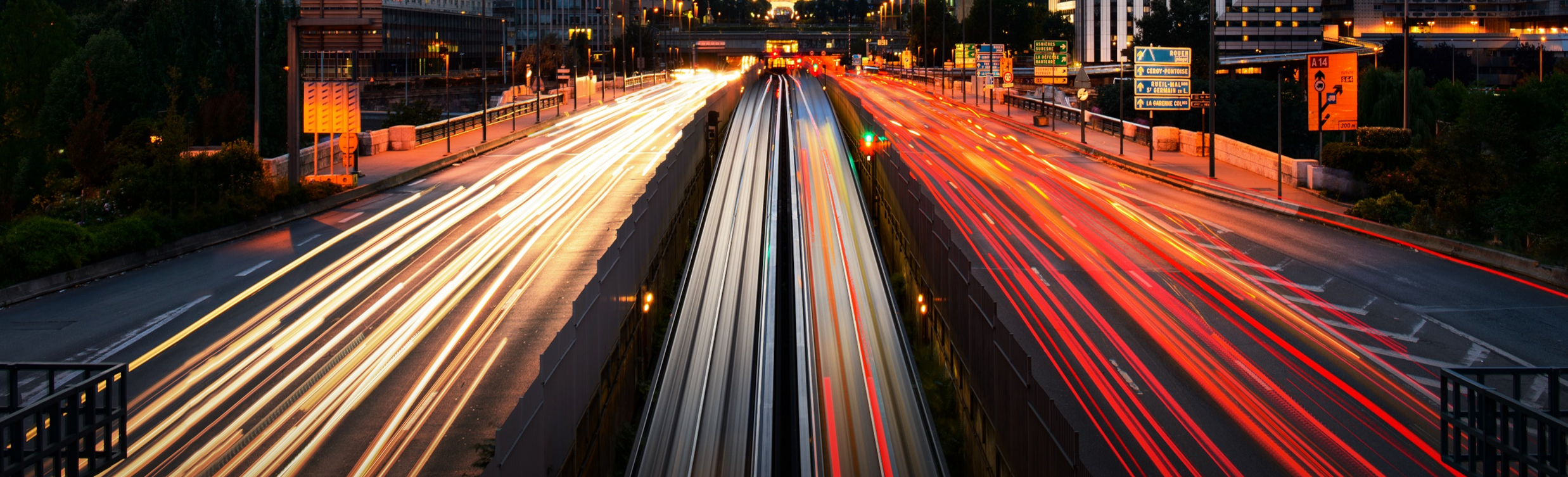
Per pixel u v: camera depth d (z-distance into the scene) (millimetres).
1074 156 60062
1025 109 90375
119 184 35188
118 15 109375
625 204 41969
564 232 35562
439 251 32406
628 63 187875
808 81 145250
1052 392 18766
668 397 19438
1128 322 23781
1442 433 12547
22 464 10219
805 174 54062
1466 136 34594
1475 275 28547
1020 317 24188
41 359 20922
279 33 74125
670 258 31844
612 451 17875
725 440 17172
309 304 25484
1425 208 35344
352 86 46969
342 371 19891
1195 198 44219
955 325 19641
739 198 46281
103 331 23062
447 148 60938
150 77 72812
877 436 17141
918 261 26516
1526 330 22875
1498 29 196500
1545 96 41875
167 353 21312
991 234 35562
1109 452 15953
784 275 33094
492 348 21484
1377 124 78812
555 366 13047
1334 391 18969
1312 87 44094
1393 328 23203
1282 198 41562
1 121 62625
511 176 51281
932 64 173375
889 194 36562
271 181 39438
